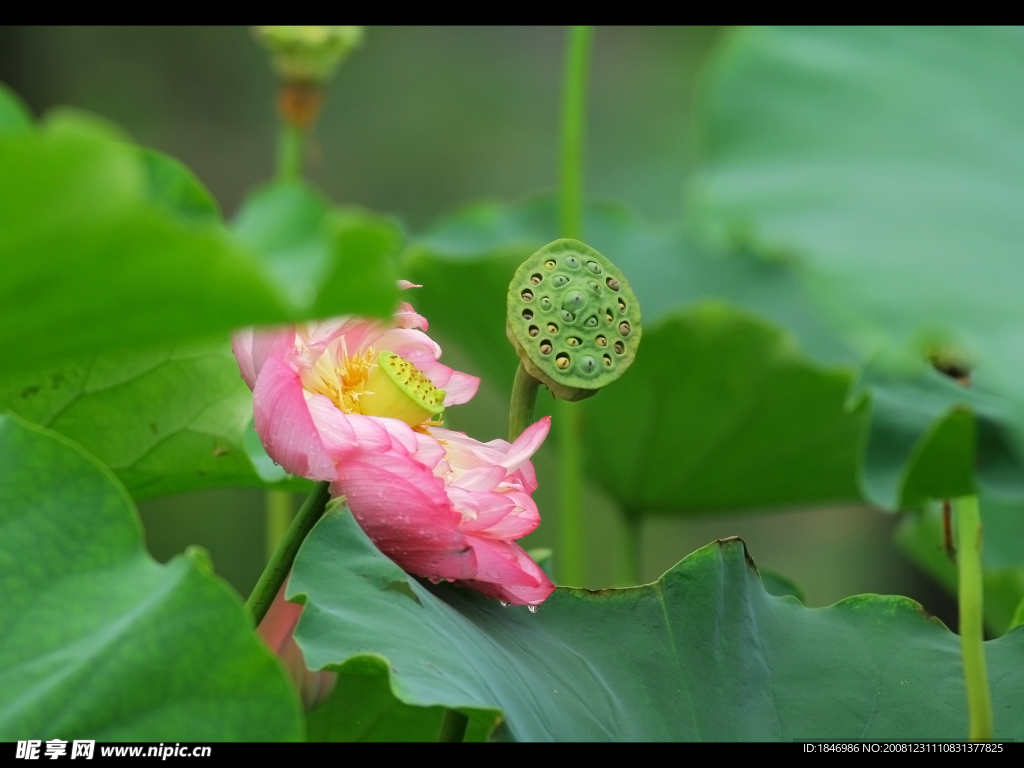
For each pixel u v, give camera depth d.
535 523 2.02
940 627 2.19
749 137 2.12
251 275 1.71
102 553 1.92
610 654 2.09
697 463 3.04
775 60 2.15
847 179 2.07
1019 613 2.29
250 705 1.87
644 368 2.86
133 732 1.86
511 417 2.05
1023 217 2.03
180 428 2.22
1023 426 1.88
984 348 1.91
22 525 1.92
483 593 2.07
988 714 2.08
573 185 2.76
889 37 2.16
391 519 2.01
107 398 2.20
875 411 2.31
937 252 1.98
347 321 2.03
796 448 2.98
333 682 2.05
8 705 1.87
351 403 2.03
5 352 1.78
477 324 3.14
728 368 2.86
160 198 2.13
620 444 3.03
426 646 1.97
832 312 1.95
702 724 2.07
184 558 1.91
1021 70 2.15
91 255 1.71
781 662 2.13
